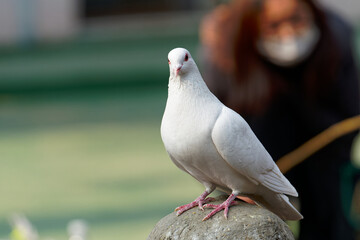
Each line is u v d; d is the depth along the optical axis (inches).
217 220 121.5
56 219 311.6
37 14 842.8
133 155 431.8
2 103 665.0
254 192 126.9
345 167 197.0
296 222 223.3
